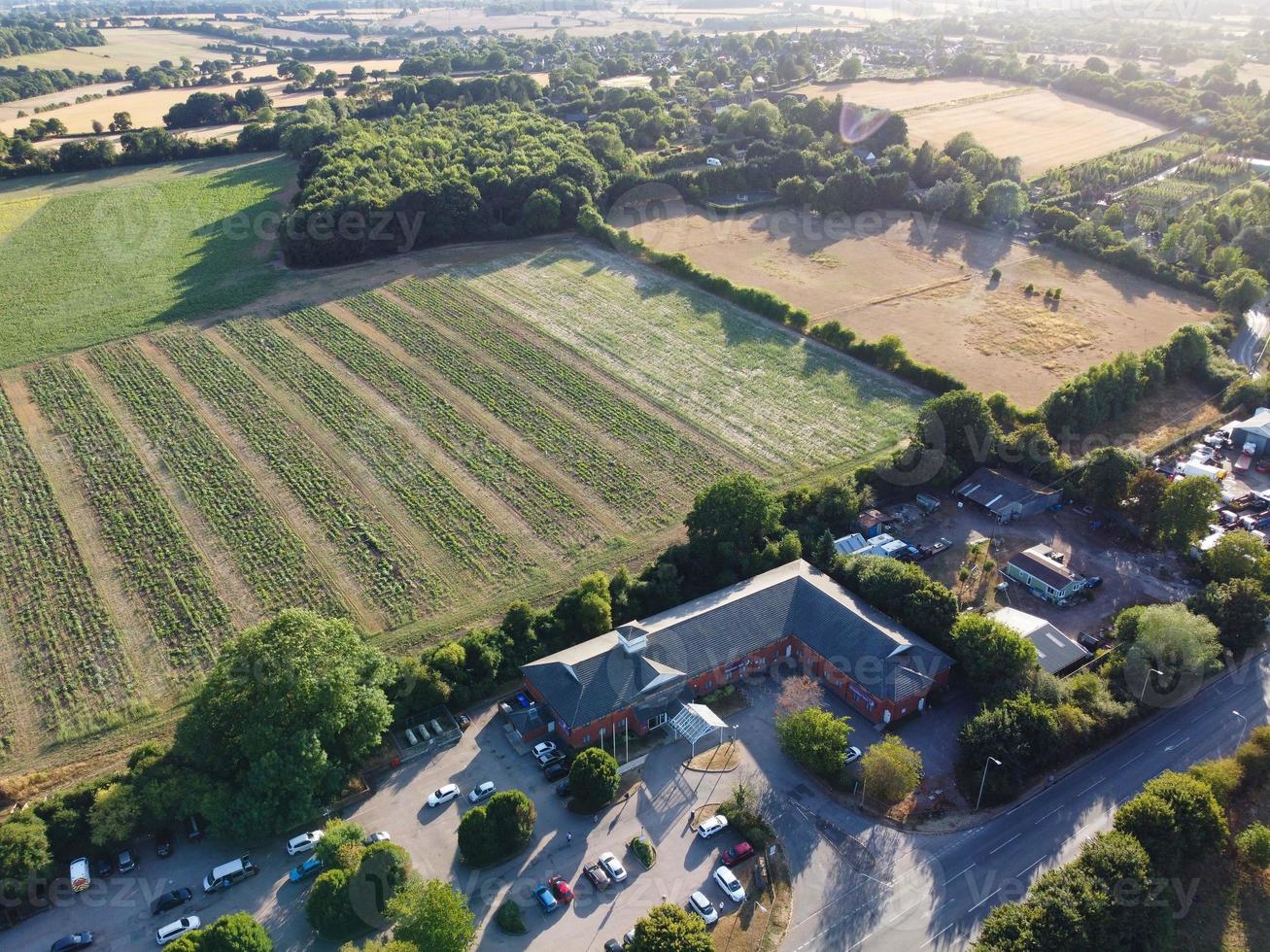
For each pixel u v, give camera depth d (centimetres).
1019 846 7194
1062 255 18725
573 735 7962
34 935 6569
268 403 13638
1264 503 11231
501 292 17262
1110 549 10688
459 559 10444
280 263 18675
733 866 7025
